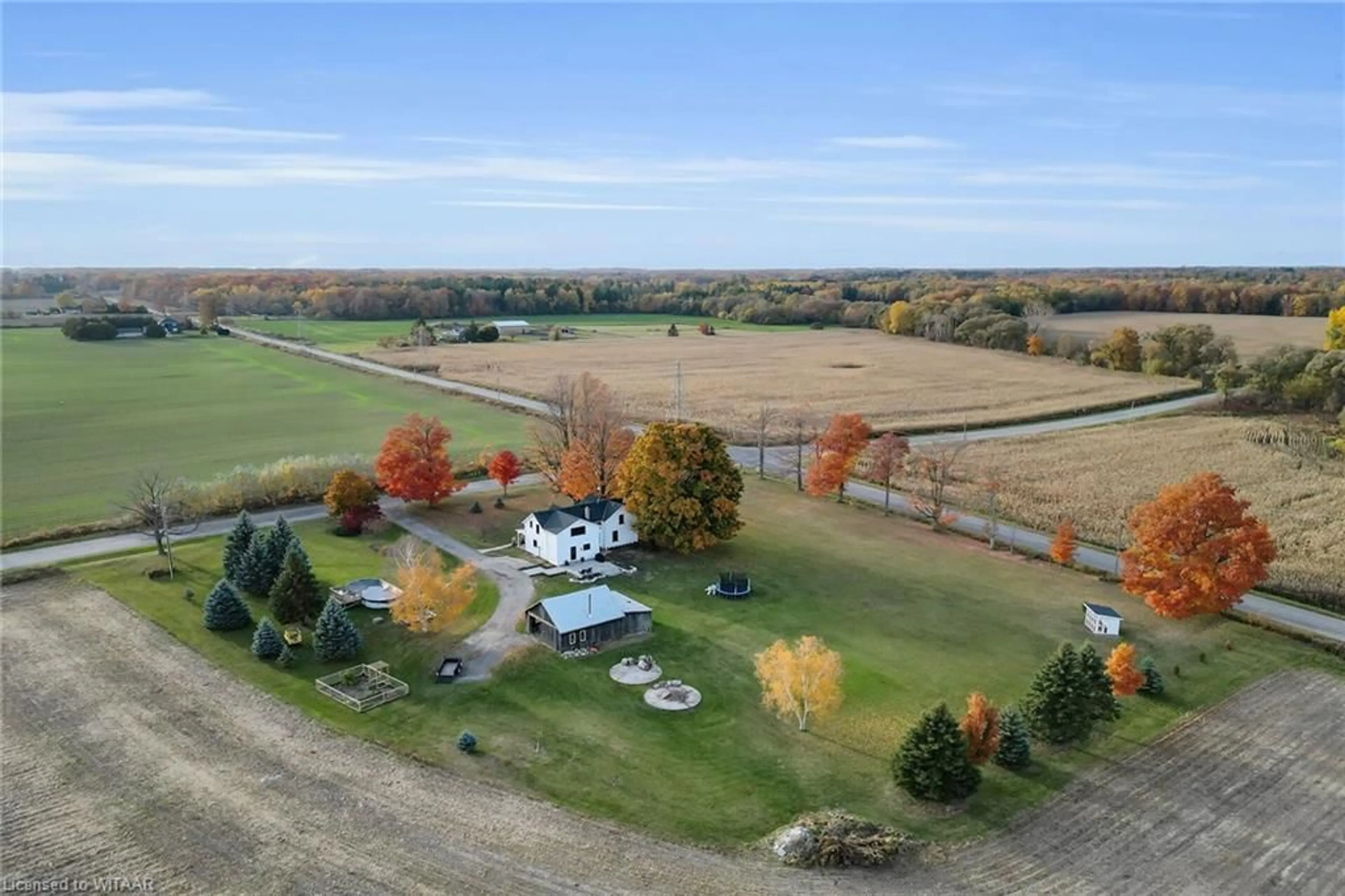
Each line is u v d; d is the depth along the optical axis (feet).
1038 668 176.96
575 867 117.39
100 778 135.74
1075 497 291.99
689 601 207.00
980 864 120.16
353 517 247.70
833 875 117.19
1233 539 190.49
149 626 188.96
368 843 121.60
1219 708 163.63
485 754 143.95
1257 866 120.98
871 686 168.55
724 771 140.87
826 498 294.25
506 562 229.86
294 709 157.28
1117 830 128.36
